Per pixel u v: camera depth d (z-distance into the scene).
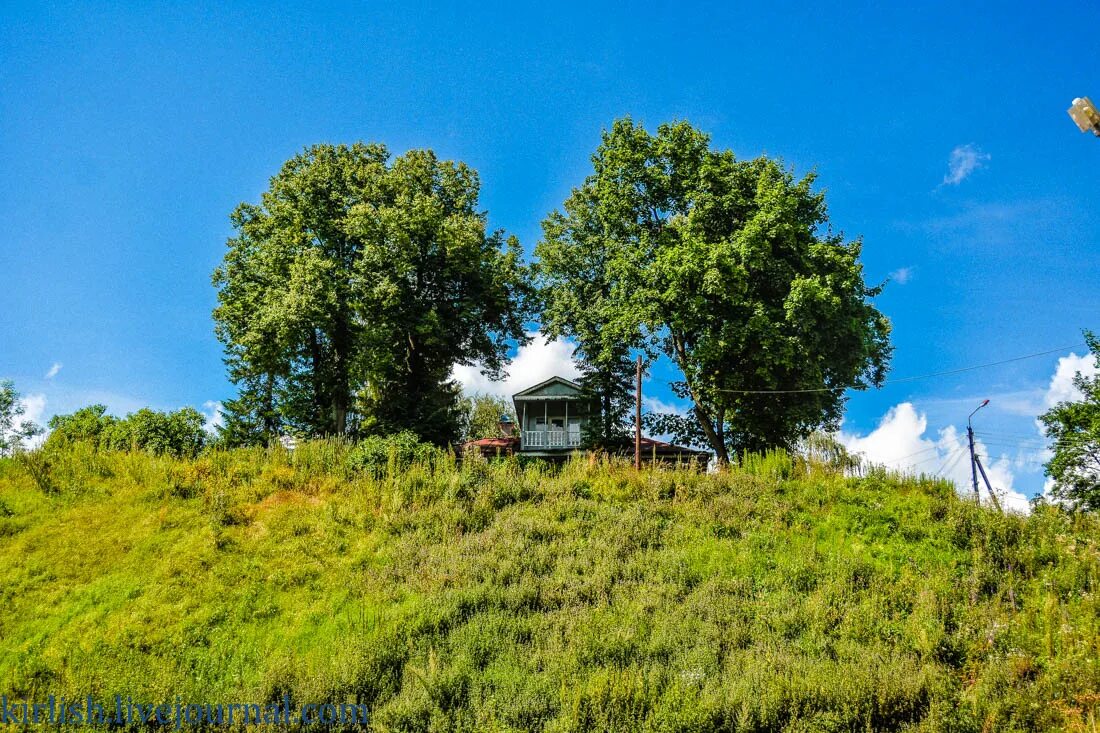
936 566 18.16
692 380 33.44
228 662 14.68
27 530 19.00
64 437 24.05
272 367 36.41
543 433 42.94
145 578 17.38
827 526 20.53
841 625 15.49
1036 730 12.09
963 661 14.23
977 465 33.22
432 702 12.63
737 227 33.59
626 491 23.17
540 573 18.30
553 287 39.12
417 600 16.69
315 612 16.41
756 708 12.33
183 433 29.05
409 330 35.66
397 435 26.19
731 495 22.64
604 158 37.00
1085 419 35.44
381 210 35.81
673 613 16.11
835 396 35.25
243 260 38.50
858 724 12.23
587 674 13.55
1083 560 17.70
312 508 21.36
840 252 33.22
